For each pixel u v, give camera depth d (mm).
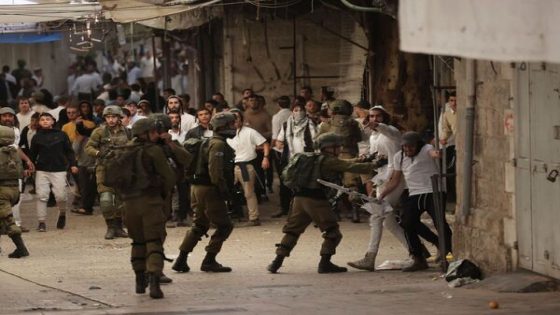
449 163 23547
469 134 17156
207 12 31797
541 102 15219
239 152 25500
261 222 26109
